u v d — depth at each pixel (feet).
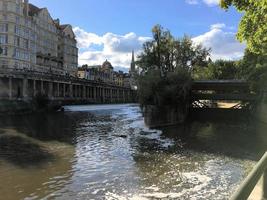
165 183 65.98
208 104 250.37
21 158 88.28
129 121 190.49
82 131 144.56
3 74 267.59
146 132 141.69
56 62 490.90
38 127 156.97
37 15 433.89
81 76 604.90
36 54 427.74
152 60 248.73
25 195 59.21
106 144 110.63
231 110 203.00
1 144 109.40
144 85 172.35
